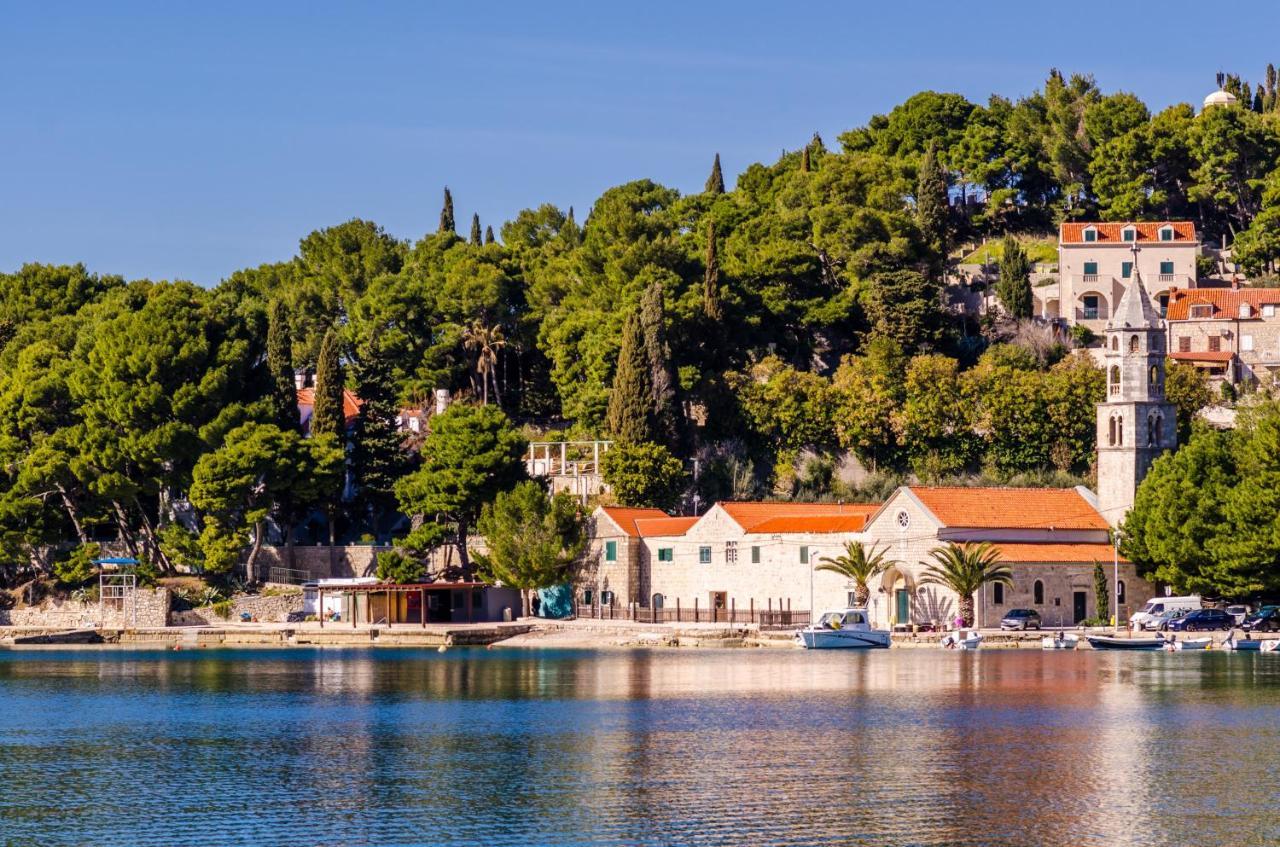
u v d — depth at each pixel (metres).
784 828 72.00
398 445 189.25
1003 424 191.62
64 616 173.38
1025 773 83.00
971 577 141.62
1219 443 147.50
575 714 104.00
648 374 189.75
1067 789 79.19
